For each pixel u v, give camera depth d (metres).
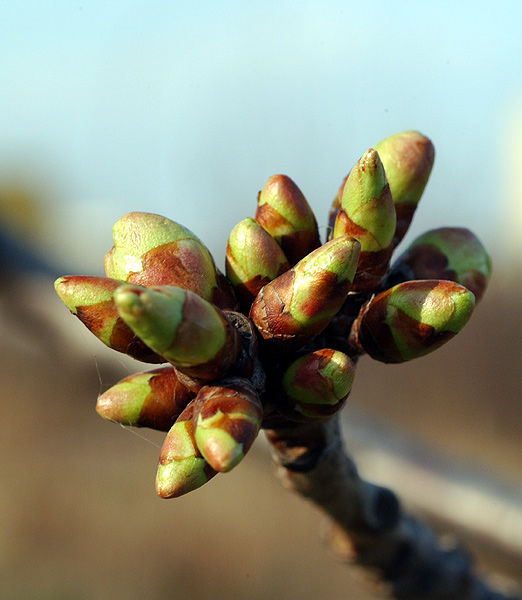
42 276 0.14
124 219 0.10
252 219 0.10
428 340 0.10
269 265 0.10
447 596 0.13
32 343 0.14
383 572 0.13
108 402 0.10
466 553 0.13
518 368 0.32
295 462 0.11
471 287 0.11
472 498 0.13
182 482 0.09
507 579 0.13
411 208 0.11
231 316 0.10
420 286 0.10
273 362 0.10
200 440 0.09
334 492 0.12
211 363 0.09
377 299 0.10
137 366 0.13
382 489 0.12
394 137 0.11
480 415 0.32
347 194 0.10
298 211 0.11
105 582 0.32
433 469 0.13
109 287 0.10
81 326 0.13
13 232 0.14
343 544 0.13
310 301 0.10
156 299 0.09
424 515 0.13
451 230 0.11
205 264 0.10
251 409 0.09
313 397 0.10
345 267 0.10
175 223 0.10
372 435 0.13
